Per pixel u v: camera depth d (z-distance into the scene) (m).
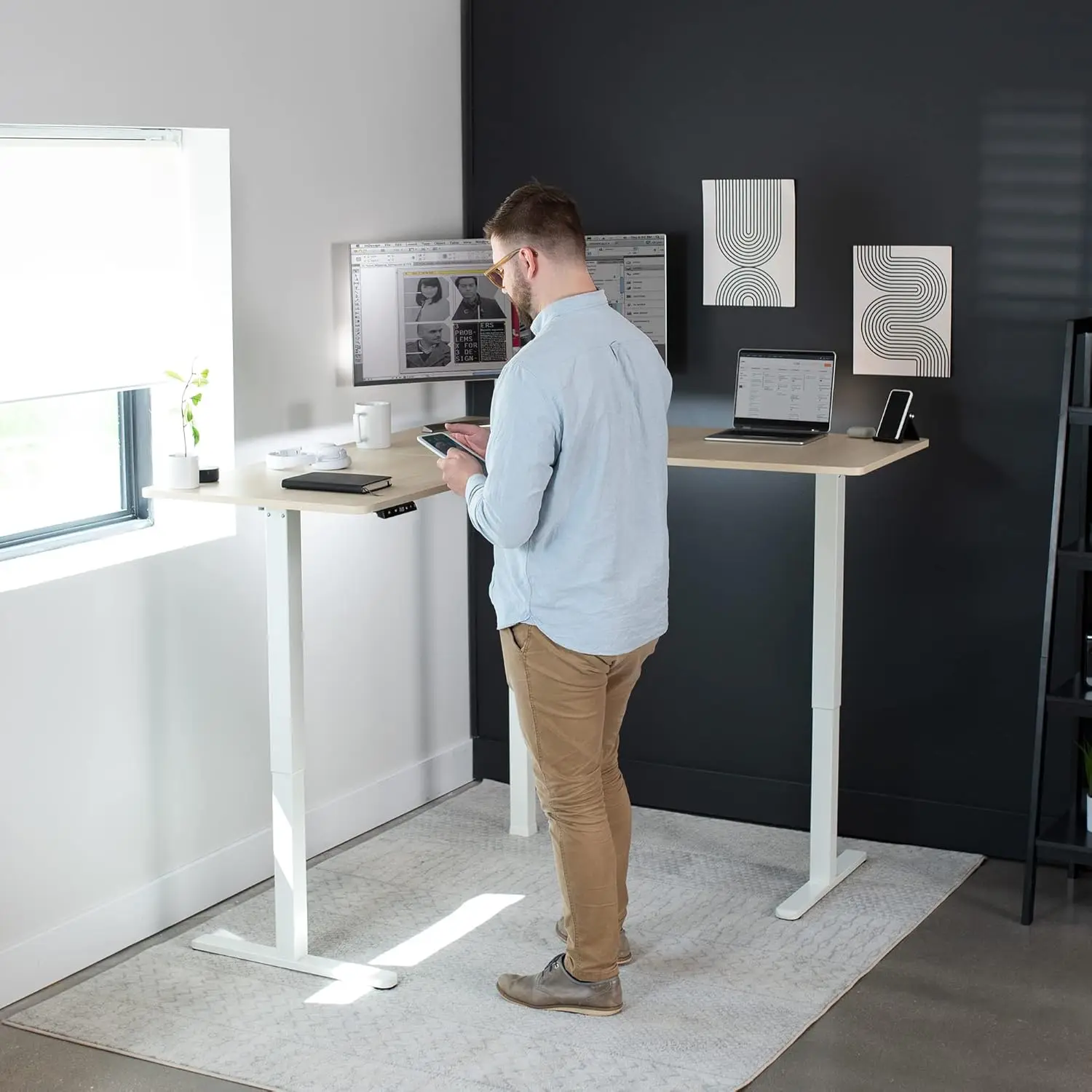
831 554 3.61
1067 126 3.72
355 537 4.12
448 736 4.59
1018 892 3.81
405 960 3.41
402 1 4.11
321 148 3.87
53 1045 3.05
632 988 3.26
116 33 3.22
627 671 3.10
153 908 3.56
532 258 2.92
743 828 4.27
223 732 3.75
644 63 4.16
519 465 2.79
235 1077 2.92
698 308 4.20
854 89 3.93
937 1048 3.02
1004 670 3.98
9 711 3.17
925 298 3.92
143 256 3.48
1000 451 3.91
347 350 4.03
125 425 3.63
